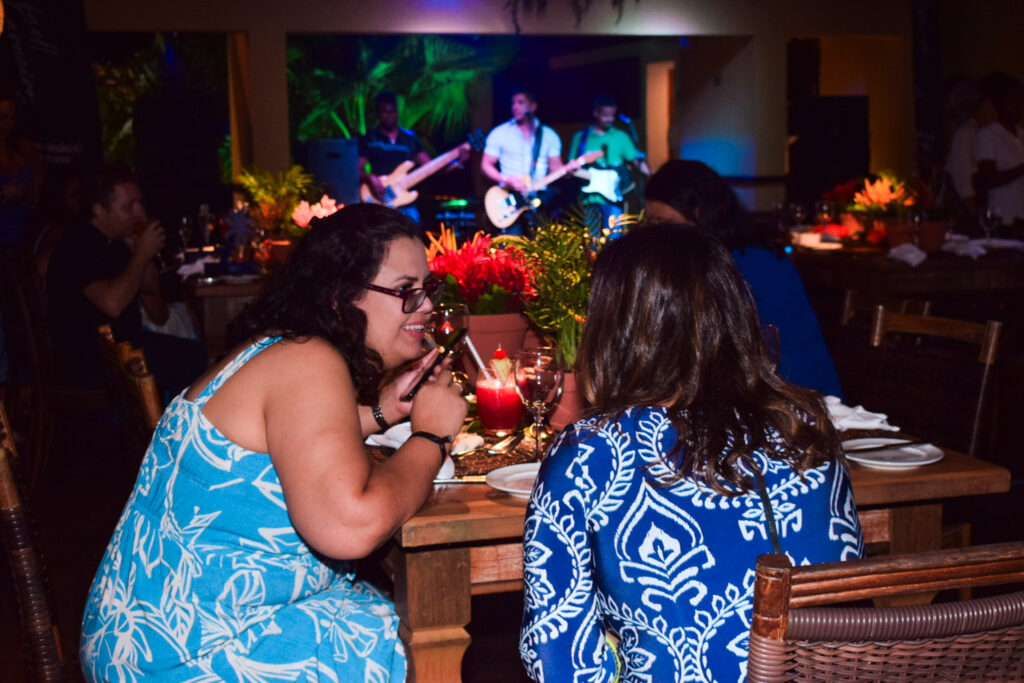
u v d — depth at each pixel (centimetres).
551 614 120
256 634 146
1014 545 102
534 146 843
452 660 173
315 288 150
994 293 567
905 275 540
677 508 117
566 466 121
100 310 386
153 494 147
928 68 955
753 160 980
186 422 144
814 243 630
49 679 167
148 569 145
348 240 151
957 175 728
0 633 295
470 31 883
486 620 304
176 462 145
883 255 568
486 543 174
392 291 153
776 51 966
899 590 100
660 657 117
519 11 892
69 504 410
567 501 120
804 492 119
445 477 186
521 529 166
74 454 482
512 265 229
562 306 216
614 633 126
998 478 185
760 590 97
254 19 837
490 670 270
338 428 139
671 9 929
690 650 116
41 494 421
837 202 695
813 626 96
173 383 423
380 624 154
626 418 122
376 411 175
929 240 566
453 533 163
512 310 242
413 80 1261
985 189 707
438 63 1257
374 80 1253
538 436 202
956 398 254
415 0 866
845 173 1002
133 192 394
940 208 569
